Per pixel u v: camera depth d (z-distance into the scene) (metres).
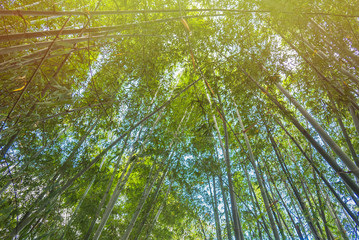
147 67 3.29
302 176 3.99
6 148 2.29
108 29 2.04
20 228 2.20
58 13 1.52
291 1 2.63
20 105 2.28
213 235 5.87
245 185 5.50
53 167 3.25
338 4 3.00
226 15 3.40
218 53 3.59
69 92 2.00
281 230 3.29
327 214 4.69
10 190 3.08
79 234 4.38
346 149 4.11
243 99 3.53
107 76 3.32
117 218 5.58
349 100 2.73
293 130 4.66
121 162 5.47
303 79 3.18
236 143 4.49
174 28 3.37
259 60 3.16
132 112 4.25
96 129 4.36
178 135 4.99
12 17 2.25
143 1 2.66
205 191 5.07
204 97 4.08
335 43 3.06
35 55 1.99
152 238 5.33
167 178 5.56
